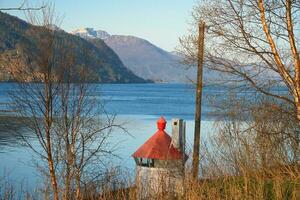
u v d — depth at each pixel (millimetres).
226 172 12031
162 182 10664
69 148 11992
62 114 12102
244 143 13047
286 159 13422
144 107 79500
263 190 10961
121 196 10547
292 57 13125
